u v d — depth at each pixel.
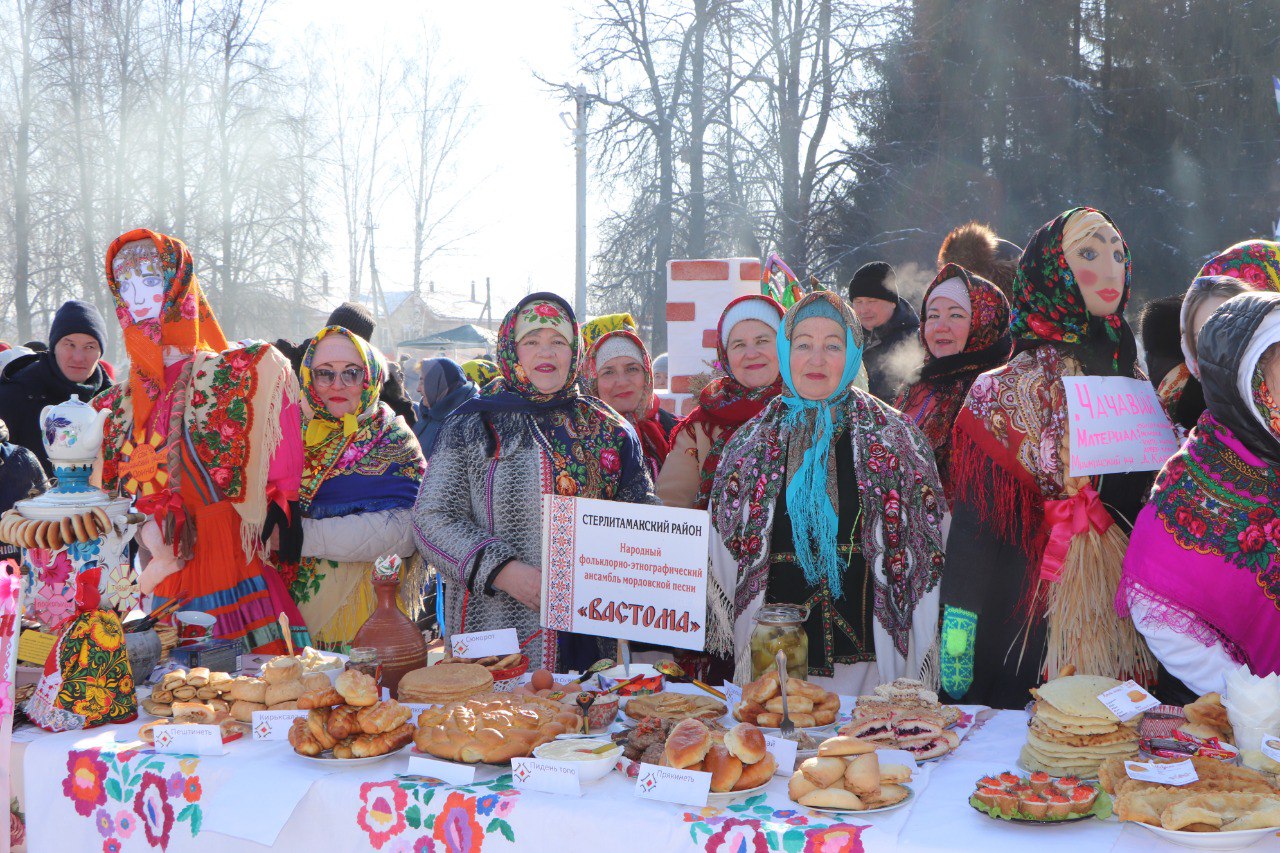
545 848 1.67
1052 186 20.22
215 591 2.86
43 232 26.91
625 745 1.91
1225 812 1.49
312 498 3.22
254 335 29.67
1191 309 2.12
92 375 5.15
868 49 21.53
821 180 22.19
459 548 2.70
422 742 1.86
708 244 22.06
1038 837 1.53
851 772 1.65
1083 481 2.36
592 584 2.34
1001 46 20.58
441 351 31.25
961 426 2.52
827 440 2.56
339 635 3.19
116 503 2.28
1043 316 2.52
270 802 1.80
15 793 2.08
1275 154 19.67
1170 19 20.33
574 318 2.96
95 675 2.14
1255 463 1.92
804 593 2.54
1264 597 1.92
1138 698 1.74
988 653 2.45
